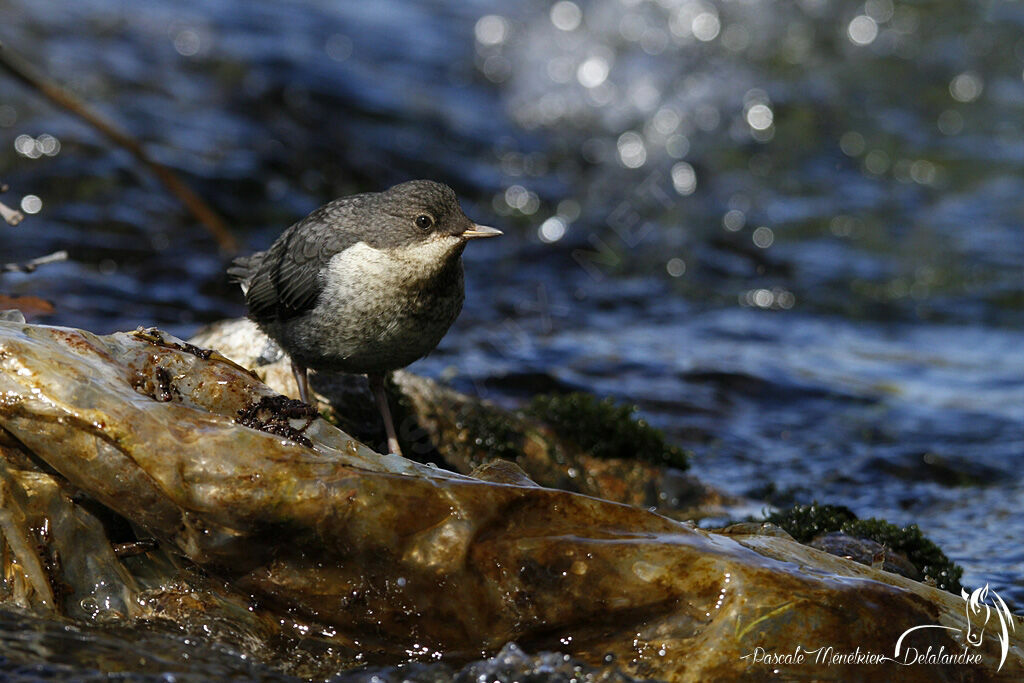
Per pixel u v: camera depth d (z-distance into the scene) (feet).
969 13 82.23
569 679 18.12
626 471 31.50
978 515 32.04
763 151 67.67
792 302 52.54
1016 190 64.03
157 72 61.05
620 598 18.69
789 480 34.68
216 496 18.20
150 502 18.52
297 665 18.74
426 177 59.88
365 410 30.14
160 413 18.85
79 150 52.42
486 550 18.72
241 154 56.13
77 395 18.60
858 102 73.00
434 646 19.06
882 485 34.60
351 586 18.84
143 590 19.61
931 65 77.00
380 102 64.85
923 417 40.52
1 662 17.51
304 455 18.85
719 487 33.50
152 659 18.24
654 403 40.04
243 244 49.44
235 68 63.21
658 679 18.10
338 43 71.00
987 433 39.24
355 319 26.45
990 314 52.01
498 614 18.83
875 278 55.01
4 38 58.90
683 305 51.70
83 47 61.31
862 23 81.00
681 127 69.62
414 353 27.50
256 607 19.43
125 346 20.34
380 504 18.53
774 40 79.15
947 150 68.13
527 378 40.24
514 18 79.66
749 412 40.52
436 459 30.09
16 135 52.21
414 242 26.12
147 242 47.96
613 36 78.18
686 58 76.69
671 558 18.86
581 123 69.56
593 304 50.65
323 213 27.94
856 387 43.42
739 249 57.41
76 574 19.36
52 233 47.09
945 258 56.85
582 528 19.26
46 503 19.44
